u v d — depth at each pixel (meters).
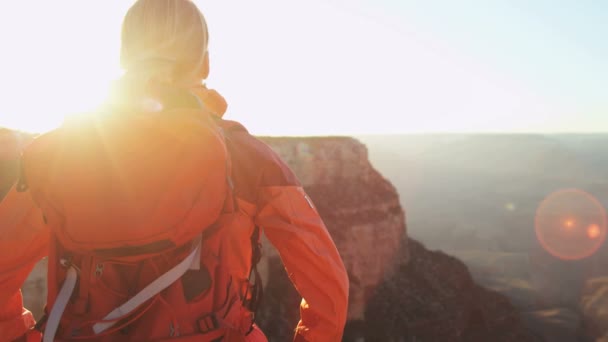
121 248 0.90
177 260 0.96
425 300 47.19
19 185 1.00
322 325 1.03
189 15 1.08
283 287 34.41
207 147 0.94
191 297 0.95
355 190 45.19
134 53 1.06
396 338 41.00
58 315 0.95
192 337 0.94
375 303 44.09
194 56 1.09
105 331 0.92
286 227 1.02
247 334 1.05
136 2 1.09
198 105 1.01
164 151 0.93
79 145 0.93
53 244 1.02
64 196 0.92
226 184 1.00
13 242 1.06
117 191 0.91
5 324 1.11
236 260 1.03
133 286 0.96
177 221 0.90
